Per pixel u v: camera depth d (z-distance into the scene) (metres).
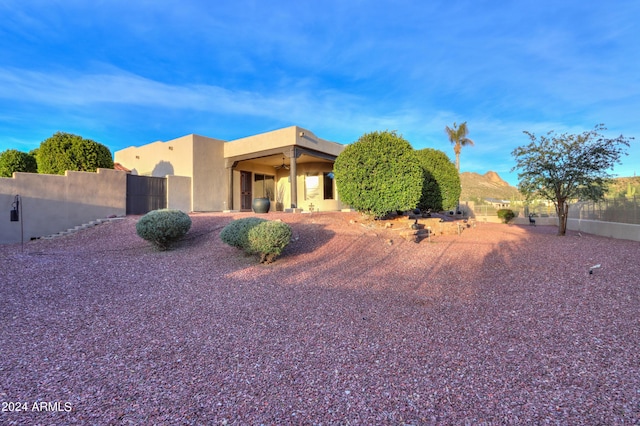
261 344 3.42
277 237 7.01
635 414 2.20
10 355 3.14
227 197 17.30
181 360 3.07
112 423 2.15
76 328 3.85
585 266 6.91
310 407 2.34
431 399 2.43
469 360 3.04
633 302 4.55
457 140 35.03
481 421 2.17
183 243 9.09
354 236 9.63
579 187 13.25
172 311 4.45
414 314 4.32
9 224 10.39
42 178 11.14
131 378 2.74
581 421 2.14
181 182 15.24
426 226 12.48
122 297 5.06
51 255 7.99
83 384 2.64
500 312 4.37
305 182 19.78
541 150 13.23
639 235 11.86
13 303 4.70
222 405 2.36
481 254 8.61
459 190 16.12
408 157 10.20
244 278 6.14
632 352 3.12
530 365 2.93
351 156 10.40
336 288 5.56
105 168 13.43
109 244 9.16
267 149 15.93
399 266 7.22
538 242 11.13
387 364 2.98
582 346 3.29
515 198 31.75
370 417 2.22
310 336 3.62
